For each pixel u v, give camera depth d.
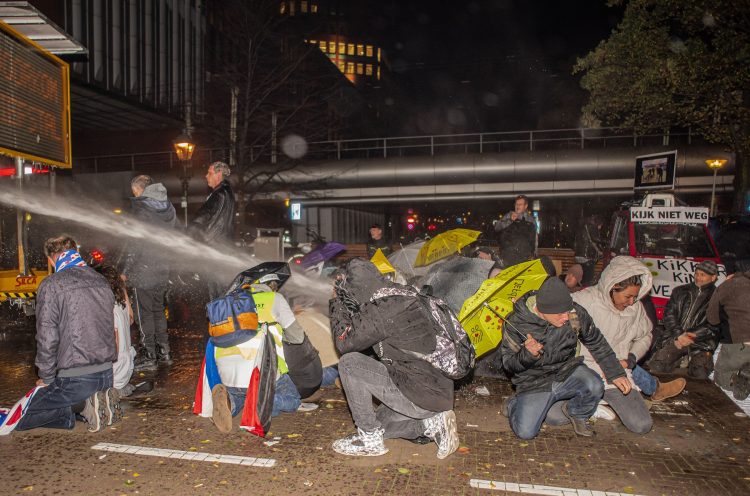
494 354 6.00
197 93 38.62
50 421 4.32
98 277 4.40
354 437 4.05
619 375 4.14
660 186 12.34
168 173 27.12
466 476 3.66
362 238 39.03
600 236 13.64
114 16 30.42
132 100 31.73
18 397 5.34
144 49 33.12
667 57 15.38
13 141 5.77
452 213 47.91
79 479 3.59
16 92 5.82
